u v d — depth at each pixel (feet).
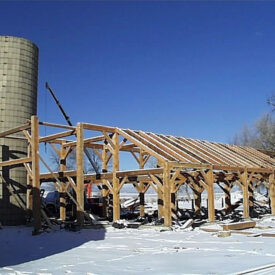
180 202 141.59
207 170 56.90
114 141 57.72
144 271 24.09
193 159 55.11
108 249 34.78
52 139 57.82
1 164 56.49
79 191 52.26
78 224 51.16
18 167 61.21
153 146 55.57
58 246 37.45
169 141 60.85
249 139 164.14
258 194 128.88
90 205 77.20
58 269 25.25
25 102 63.31
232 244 36.47
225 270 24.08
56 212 76.54
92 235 45.06
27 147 62.69
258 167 66.74
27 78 64.13
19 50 63.67
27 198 61.87
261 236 43.06
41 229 48.52
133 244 37.68
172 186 57.31
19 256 31.91
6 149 60.54
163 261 27.81
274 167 70.18
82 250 34.37
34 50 66.03
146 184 69.51
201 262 27.17
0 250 35.70
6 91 61.93
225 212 71.46
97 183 69.51
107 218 63.57
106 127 56.85
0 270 25.07
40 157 49.70
